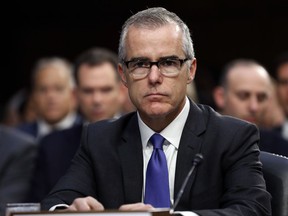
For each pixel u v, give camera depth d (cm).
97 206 336
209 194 370
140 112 371
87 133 402
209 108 396
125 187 378
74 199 378
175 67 360
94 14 1391
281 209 381
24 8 1417
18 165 658
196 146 376
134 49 359
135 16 366
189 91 695
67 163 618
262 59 1303
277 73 786
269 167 392
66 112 793
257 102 663
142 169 379
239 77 666
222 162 375
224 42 1318
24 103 954
